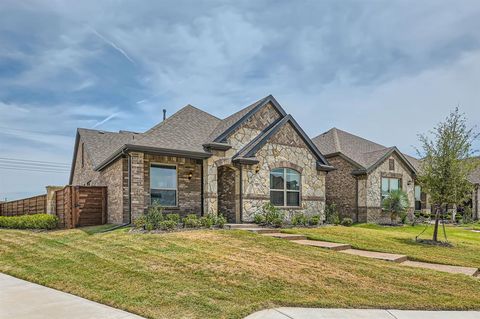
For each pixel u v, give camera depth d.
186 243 10.82
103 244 10.95
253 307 6.14
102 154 21.05
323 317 5.85
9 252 11.36
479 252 12.70
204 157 16.58
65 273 8.45
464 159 14.30
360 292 7.21
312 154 19.38
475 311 6.55
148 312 5.89
